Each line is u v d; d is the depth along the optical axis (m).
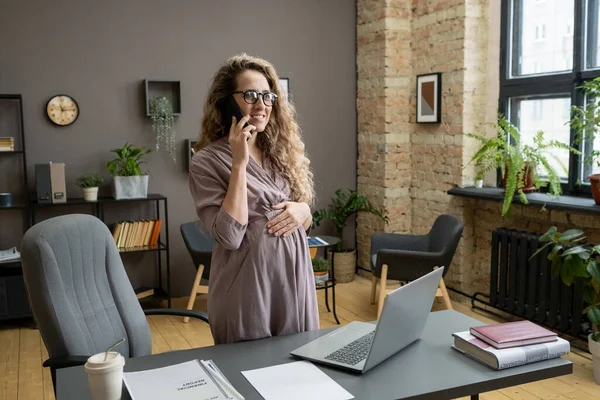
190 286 5.27
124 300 2.32
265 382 1.66
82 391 1.63
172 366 1.75
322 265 4.41
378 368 1.76
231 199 1.88
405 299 1.75
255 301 1.99
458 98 4.78
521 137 4.68
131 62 4.91
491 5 4.70
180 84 5.01
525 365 1.78
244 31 5.25
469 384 1.66
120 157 4.75
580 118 4.07
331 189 5.76
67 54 4.72
